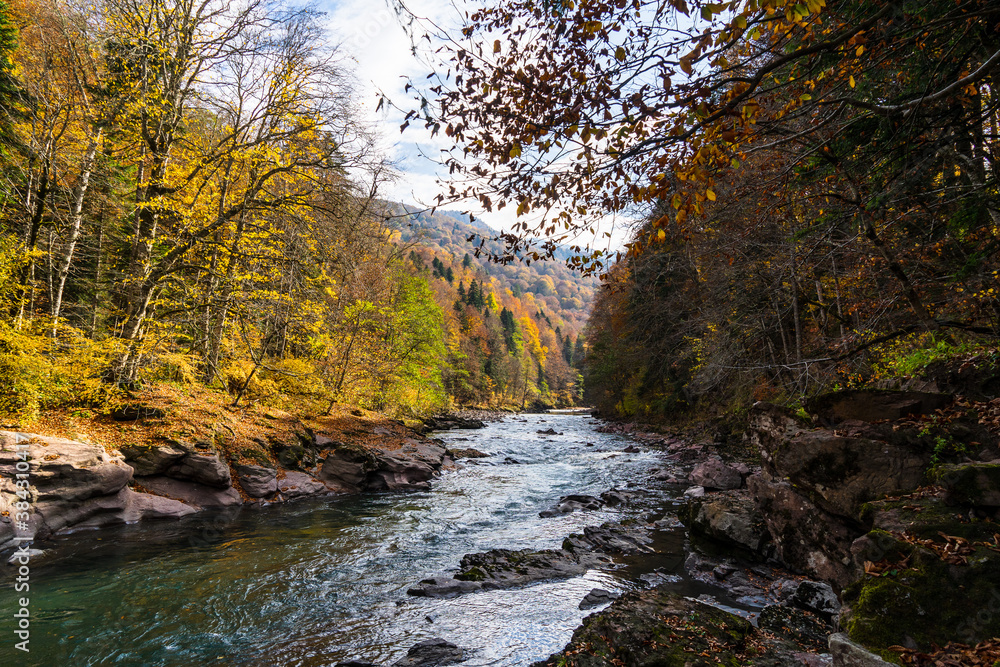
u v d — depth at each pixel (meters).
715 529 8.04
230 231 14.28
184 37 12.84
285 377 17.73
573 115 3.04
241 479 11.80
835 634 3.41
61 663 4.75
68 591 6.37
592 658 4.52
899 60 4.21
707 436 22.89
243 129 13.34
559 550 8.42
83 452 8.77
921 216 5.96
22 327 10.45
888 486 5.02
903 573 3.47
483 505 12.43
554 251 3.70
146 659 4.89
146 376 13.31
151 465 10.37
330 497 12.99
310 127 13.18
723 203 6.17
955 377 5.59
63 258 12.41
